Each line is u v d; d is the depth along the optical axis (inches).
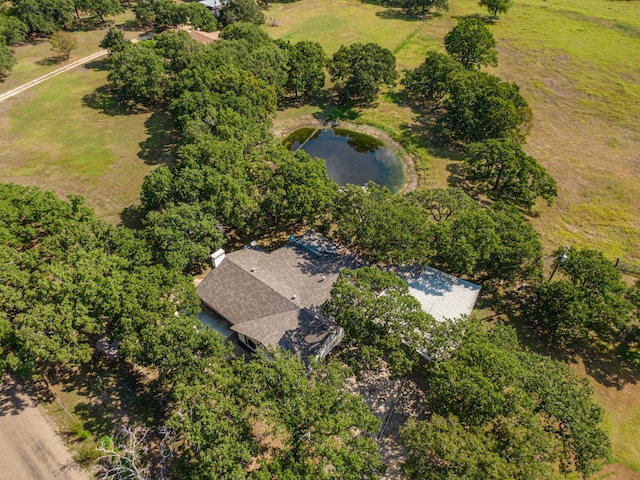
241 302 1680.6
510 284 1989.4
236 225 2018.9
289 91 3710.6
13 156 2743.6
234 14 4569.4
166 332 1368.1
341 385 1282.0
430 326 1459.2
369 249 1989.4
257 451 1188.5
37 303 1457.9
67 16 4372.5
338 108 3503.9
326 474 1128.2
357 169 2861.7
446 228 1862.7
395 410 1513.3
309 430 1192.2
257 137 2422.5
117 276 1546.5
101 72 3816.4
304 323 1568.7
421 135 3159.5
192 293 1605.6
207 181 2007.9
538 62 4242.1
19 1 4190.5
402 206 1948.8
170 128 3102.9
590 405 1273.4
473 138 2869.1
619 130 3235.7
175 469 1198.9
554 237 2311.8
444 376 1294.3
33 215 1893.5
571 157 2947.8
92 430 1416.1
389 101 3587.6
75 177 2588.6
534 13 5433.1
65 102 3353.8
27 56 4005.9
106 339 1688.0
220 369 1334.9
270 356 1381.6
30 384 1541.6
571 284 1723.7
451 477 1061.1
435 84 3388.3
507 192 2517.2
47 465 1328.7
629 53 4370.1
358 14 5418.3
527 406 1219.2
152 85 3149.6
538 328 1827.0
